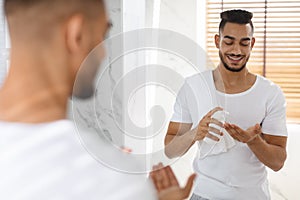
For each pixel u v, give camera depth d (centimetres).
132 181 46
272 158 177
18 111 48
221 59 183
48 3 46
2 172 46
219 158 176
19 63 48
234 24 178
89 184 45
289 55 269
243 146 177
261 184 184
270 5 268
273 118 184
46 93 48
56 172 45
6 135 47
